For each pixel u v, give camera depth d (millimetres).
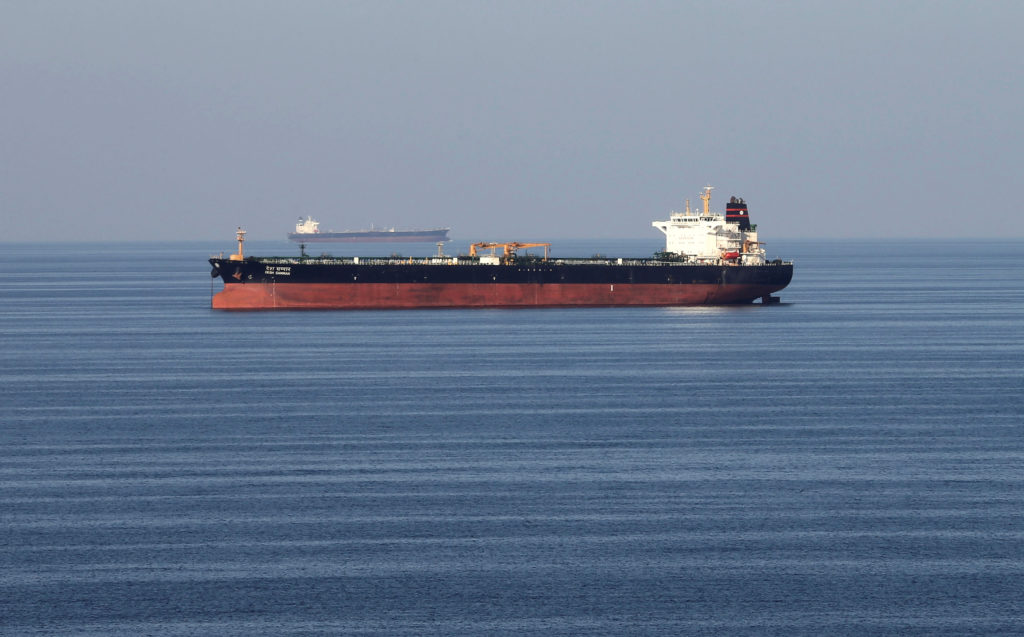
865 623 169875
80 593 179625
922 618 171375
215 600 177500
